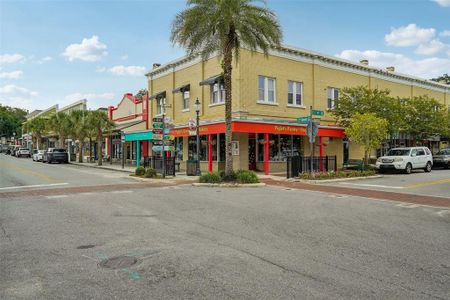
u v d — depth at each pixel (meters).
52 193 14.54
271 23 17.66
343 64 30.08
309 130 19.47
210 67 26.06
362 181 19.80
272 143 25.52
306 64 27.56
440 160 30.30
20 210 10.68
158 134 21.33
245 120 21.61
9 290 4.80
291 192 15.12
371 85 32.41
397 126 26.83
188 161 22.84
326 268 5.62
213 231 8.05
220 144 25.19
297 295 4.60
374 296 4.59
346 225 8.71
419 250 6.62
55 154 42.59
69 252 6.47
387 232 8.01
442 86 40.81
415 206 11.62
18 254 6.37
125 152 40.38
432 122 30.20
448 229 8.33
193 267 5.64
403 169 24.44
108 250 6.57
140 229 8.23
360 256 6.25
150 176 21.23
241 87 23.52
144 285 4.93
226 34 17.52
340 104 27.05
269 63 25.20
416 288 4.86
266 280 5.11
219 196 13.77
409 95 36.56
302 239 7.37
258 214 10.07
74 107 55.94
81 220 9.24
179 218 9.50
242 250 6.58
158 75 32.47
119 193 14.59
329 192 15.16
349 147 31.45
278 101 25.59
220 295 4.60
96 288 4.84
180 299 4.49
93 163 41.03
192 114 27.77
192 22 17.27
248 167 24.62
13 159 55.47
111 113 44.03
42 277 5.25
